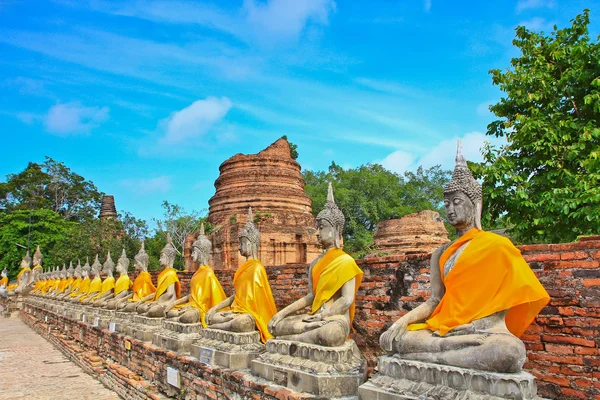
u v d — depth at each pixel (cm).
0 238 5641
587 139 1172
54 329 2519
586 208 1064
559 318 611
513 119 1390
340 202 4447
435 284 628
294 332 775
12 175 7044
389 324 874
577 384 589
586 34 1377
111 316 1706
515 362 480
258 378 791
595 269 588
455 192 602
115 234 4497
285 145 3606
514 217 1285
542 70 1330
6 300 4450
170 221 4244
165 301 1413
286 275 1218
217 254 2911
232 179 3406
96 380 1521
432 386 530
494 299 534
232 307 1045
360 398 593
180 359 1033
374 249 2580
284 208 3322
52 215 5969
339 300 773
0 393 1349
